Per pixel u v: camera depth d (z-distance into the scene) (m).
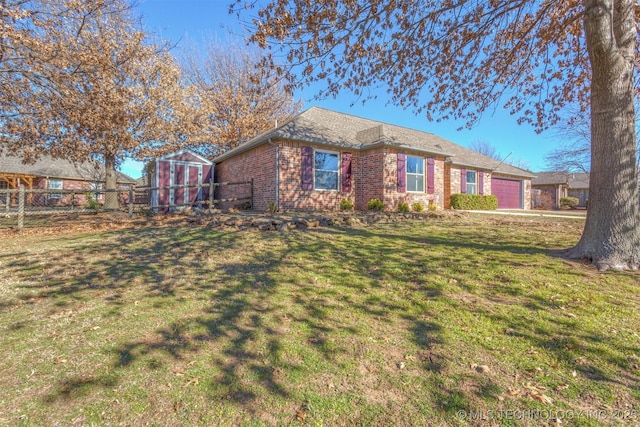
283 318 3.02
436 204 14.02
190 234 7.50
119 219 10.95
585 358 2.23
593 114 4.56
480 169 18.08
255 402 1.88
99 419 1.77
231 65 22.08
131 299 3.62
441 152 13.68
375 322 2.89
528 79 7.70
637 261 4.14
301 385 2.02
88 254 5.70
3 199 19.44
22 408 1.88
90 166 24.72
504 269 4.24
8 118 10.42
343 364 2.25
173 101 15.32
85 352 2.51
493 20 6.15
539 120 8.11
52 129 11.88
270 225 7.67
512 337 2.54
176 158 15.55
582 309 2.99
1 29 6.91
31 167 23.67
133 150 14.96
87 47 10.06
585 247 4.59
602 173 4.43
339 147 12.34
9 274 4.59
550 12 6.59
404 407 1.81
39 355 2.48
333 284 3.92
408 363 2.24
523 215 12.52
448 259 4.82
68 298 3.68
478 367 2.17
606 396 1.86
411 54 6.30
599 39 4.19
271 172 11.30
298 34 5.06
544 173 28.95
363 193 12.88
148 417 1.78
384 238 6.60
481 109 7.94
